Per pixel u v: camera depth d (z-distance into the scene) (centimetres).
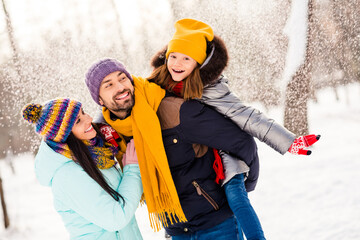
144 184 165
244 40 730
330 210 429
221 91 175
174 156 171
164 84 179
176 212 165
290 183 562
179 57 173
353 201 441
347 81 984
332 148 768
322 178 555
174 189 164
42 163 154
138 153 167
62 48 736
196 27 181
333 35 718
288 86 753
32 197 869
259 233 154
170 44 177
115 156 180
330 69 783
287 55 738
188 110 166
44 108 152
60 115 149
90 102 695
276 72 748
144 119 164
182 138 168
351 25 697
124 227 167
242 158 176
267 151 845
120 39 813
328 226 384
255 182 195
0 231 612
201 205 172
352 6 689
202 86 168
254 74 745
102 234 160
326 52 734
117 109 164
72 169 152
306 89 753
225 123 169
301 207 460
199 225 174
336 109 1597
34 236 569
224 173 172
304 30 716
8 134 1024
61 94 704
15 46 753
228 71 747
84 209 152
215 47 176
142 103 166
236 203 164
